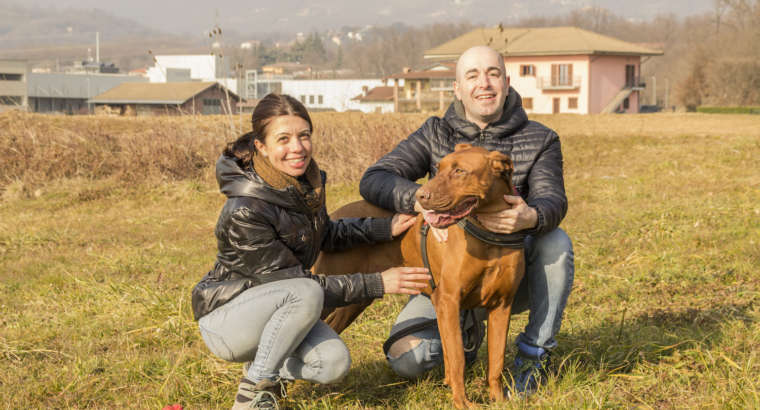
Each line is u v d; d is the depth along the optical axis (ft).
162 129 46.47
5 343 15.08
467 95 11.19
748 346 12.89
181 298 17.57
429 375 11.97
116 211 34.96
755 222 26.16
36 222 31.86
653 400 10.96
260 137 9.62
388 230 11.05
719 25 269.64
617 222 27.45
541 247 10.85
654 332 14.14
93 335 16.02
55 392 12.60
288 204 9.67
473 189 9.05
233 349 9.88
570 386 11.00
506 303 10.36
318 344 9.98
